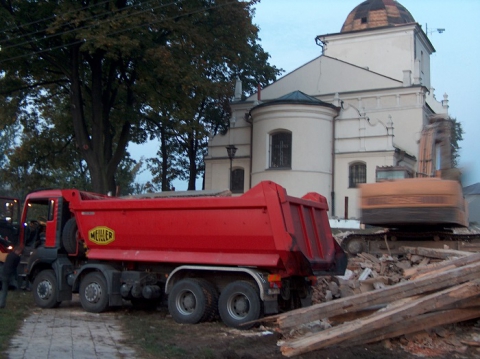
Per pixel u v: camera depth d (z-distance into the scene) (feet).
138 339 31.55
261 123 113.09
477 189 111.14
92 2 82.33
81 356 27.20
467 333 29.81
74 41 84.58
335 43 148.15
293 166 108.88
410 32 140.56
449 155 51.16
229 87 93.50
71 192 43.19
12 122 99.60
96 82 91.45
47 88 102.99
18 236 50.96
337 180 111.34
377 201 48.49
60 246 43.96
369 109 122.11
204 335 32.96
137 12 80.74
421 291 29.07
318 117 110.11
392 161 107.34
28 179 113.09
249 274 34.94
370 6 151.02
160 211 38.17
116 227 40.42
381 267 47.83
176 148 145.38
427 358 26.48
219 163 123.34
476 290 27.40
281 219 33.71
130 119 95.30
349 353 26.50
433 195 46.75
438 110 145.59
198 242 36.83
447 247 51.88
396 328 28.48
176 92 88.07
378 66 143.23
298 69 131.03
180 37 87.20
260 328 34.53
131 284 40.29
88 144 91.30
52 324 36.29
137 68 88.02
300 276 36.35
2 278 42.37
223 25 93.66
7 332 32.14
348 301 28.71
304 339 28.07
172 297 37.37
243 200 34.86
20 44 82.74
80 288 42.29
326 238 38.47
